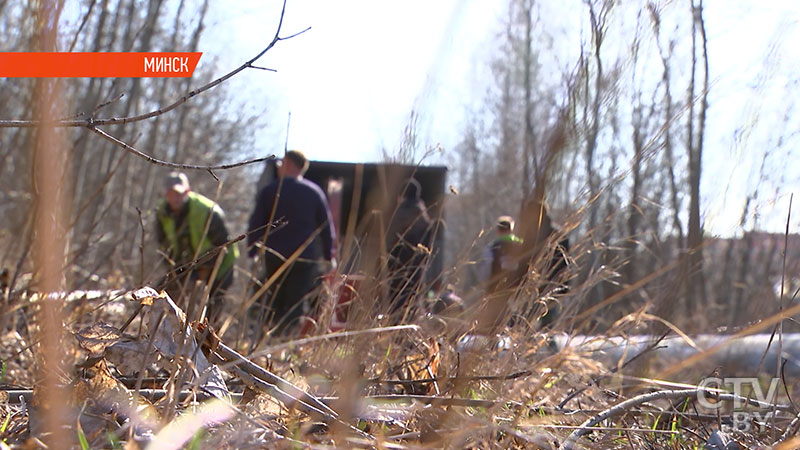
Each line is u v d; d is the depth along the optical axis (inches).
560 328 129.2
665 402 146.5
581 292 130.0
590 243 131.8
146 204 699.4
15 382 117.8
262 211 280.5
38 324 102.4
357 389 90.1
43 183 93.3
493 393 106.5
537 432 97.2
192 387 92.5
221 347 96.7
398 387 120.4
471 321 125.4
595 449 101.0
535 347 119.3
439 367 122.3
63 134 100.3
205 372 89.7
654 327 138.4
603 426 116.5
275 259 273.1
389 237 113.6
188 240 251.6
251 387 98.4
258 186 364.2
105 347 94.1
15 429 87.0
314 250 278.2
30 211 126.0
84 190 421.1
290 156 280.1
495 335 117.2
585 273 137.6
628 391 139.0
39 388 88.3
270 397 100.2
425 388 120.7
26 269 130.4
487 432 91.7
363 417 95.2
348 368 85.4
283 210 278.1
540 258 120.0
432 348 123.4
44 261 92.4
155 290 100.8
